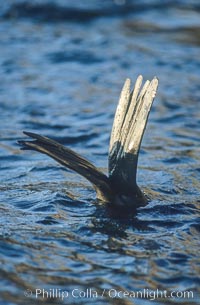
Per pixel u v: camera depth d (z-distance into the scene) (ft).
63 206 37.52
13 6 81.76
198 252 33.22
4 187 40.68
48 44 72.54
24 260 31.68
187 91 61.87
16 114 55.88
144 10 83.56
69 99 59.57
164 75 65.57
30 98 59.36
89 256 32.32
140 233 34.76
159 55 70.59
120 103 36.27
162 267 31.71
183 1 86.33
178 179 42.63
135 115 35.96
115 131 36.70
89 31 77.05
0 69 65.67
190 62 68.95
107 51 71.20
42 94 60.44
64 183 41.29
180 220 36.40
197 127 54.13
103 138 51.37
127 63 68.23
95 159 46.85
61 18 80.33
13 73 64.90
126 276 30.83
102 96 60.49
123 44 73.46
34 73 65.26
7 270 30.78
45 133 52.01
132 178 37.09
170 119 55.67
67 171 43.62
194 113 57.11
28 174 43.11
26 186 40.83
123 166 36.83
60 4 82.64
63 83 63.10
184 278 30.99
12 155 46.93
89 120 55.16
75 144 50.19
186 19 81.46
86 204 37.73
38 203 37.93
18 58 68.54
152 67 67.46
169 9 83.92
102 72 66.08
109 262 31.89
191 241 34.30
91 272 31.04
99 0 84.99
